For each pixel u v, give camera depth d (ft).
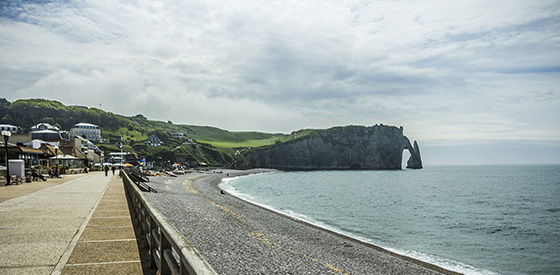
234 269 47.52
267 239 71.67
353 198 213.87
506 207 173.17
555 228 115.34
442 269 63.46
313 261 58.59
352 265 59.98
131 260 24.03
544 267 70.95
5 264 22.71
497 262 73.77
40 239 30.12
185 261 11.80
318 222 115.14
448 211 156.56
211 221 82.07
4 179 100.68
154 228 22.58
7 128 534.37
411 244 88.12
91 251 26.27
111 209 49.67
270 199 193.88
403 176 577.84
